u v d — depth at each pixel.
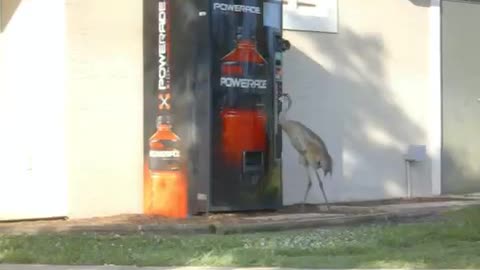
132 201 11.60
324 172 13.50
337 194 13.80
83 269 7.85
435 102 15.10
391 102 14.59
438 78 15.13
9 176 11.19
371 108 14.32
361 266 7.77
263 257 8.29
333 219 11.03
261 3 11.51
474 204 13.05
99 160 11.34
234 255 8.40
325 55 13.77
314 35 13.66
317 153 13.30
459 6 15.52
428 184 15.01
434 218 11.65
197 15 11.05
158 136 11.38
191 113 11.09
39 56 11.24
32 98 11.26
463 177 15.45
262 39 11.50
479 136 15.62
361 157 14.15
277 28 11.72
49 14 11.23
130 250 8.78
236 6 11.23
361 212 11.98
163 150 11.32
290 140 13.10
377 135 14.38
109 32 11.45
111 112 11.45
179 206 11.22
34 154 11.21
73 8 11.16
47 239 9.40
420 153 14.69
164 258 8.27
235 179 11.19
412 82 14.88
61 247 8.92
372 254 8.52
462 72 15.48
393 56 14.65
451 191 15.30
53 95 11.20
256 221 10.67
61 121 11.20
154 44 11.52
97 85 11.34
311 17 13.61
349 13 14.10
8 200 11.12
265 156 11.52
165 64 11.37
